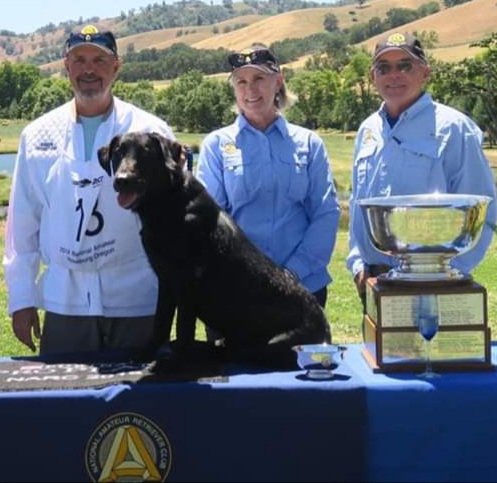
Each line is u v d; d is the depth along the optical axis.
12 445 2.89
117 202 3.44
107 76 3.61
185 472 2.92
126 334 3.71
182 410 2.90
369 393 2.90
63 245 3.60
